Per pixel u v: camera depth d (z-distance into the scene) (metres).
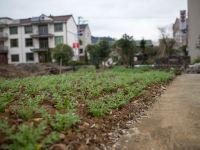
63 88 10.29
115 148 5.11
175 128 6.30
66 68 33.84
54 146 4.43
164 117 7.42
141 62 44.97
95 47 37.53
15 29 58.56
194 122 6.75
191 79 18.52
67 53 42.00
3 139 4.31
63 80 13.82
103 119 6.62
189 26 35.34
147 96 10.54
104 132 5.81
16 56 58.97
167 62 32.84
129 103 8.85
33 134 4.36
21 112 5.70
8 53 59.16
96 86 11.28
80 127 5.54
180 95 11.23
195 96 10.78
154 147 5.14
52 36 56.34
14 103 7.37
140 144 5.32
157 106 9.05
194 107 8.56
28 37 58.09
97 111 6.75
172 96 11.09
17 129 4.80
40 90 10.25
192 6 34.62
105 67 33.62
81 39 65.94
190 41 35.06
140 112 8.06
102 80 13.87
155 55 49.91
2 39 58.75
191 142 5.34
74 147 4.68
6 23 58.81
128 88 10.96
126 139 5.61
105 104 7.73
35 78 15.72
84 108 7.29
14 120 5.33
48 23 56.34
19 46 58.56
